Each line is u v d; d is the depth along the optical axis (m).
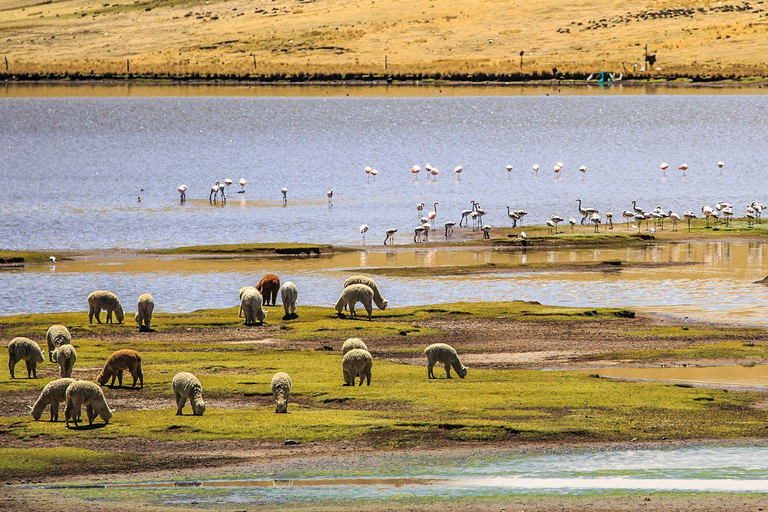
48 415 101.81
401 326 146.75
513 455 93.44
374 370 121.19
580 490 84.38
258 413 102.31
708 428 101.38
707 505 80.31
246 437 95.81
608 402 108.19
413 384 114.69
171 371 119.69
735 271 196.25
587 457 93.06
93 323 148.00
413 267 199.00
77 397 96.44
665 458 92.94
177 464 89.69
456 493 83.50
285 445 94.62
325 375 118.00
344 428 97.94
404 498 82.19
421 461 91.69
